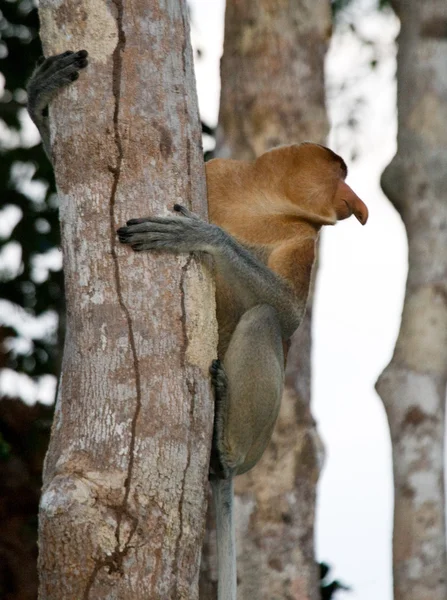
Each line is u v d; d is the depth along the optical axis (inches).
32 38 678.5
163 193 275.7
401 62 624.1
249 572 544.4
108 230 270.1
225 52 602.5
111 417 255.3
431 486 557.0
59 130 278.4
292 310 373.4
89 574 240.8
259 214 382.9
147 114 276.1
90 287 267.1
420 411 568.4
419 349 581.0
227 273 352.2
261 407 357.1
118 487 248.4
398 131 620.1
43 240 689.0
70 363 264.2
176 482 256.1
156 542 248.5
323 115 603.5
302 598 545.3
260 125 590.6
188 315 271.1
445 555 551.2
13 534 523.2
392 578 556.1
